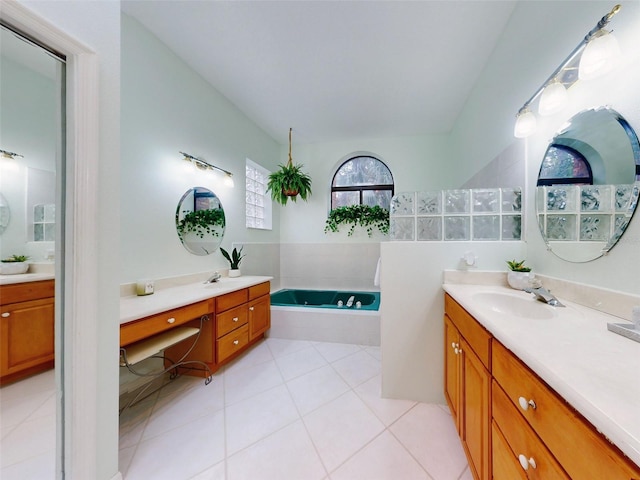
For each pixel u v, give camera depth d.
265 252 3.59
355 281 3.80
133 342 1.43
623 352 0.62
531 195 1.49
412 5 1.65
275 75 2.38
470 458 1.09
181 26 1.84
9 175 0.98
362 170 3.99
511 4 1.64
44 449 0.95
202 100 2.43
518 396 0.71
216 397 1.71
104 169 1.03
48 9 0.83
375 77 2.38
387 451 1.26
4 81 0.95
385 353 1.70
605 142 0.97
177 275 2.16
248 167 3.33
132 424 1.46
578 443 0.48
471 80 2.40
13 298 0.98
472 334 1.08
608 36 0.83
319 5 1.65
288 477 1.12
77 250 0.93
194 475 1.13
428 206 1.69
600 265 1.00
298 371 2.07
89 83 0.95
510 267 1.49
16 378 0.96
